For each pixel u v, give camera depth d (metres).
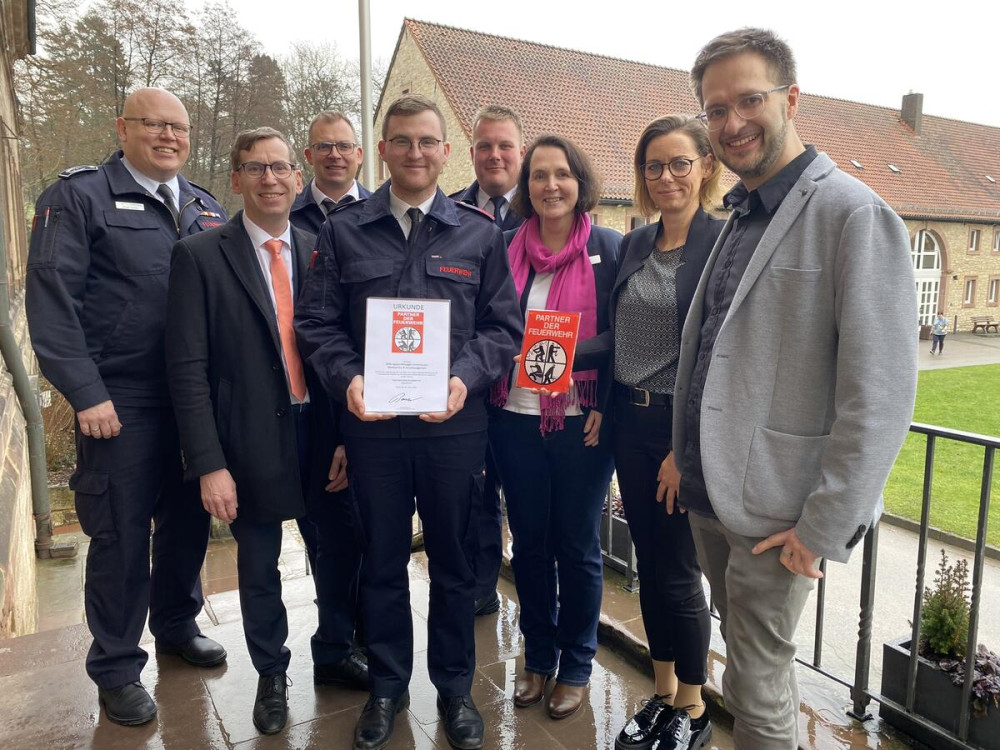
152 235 2.53
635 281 2.33
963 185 32.31
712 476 1.72
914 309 1.53
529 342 2.40
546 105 22.83
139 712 2.48
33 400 6.31
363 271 2.27
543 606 2.66
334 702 2.65
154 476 2.56
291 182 2.43
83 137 17.31
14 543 4.48
